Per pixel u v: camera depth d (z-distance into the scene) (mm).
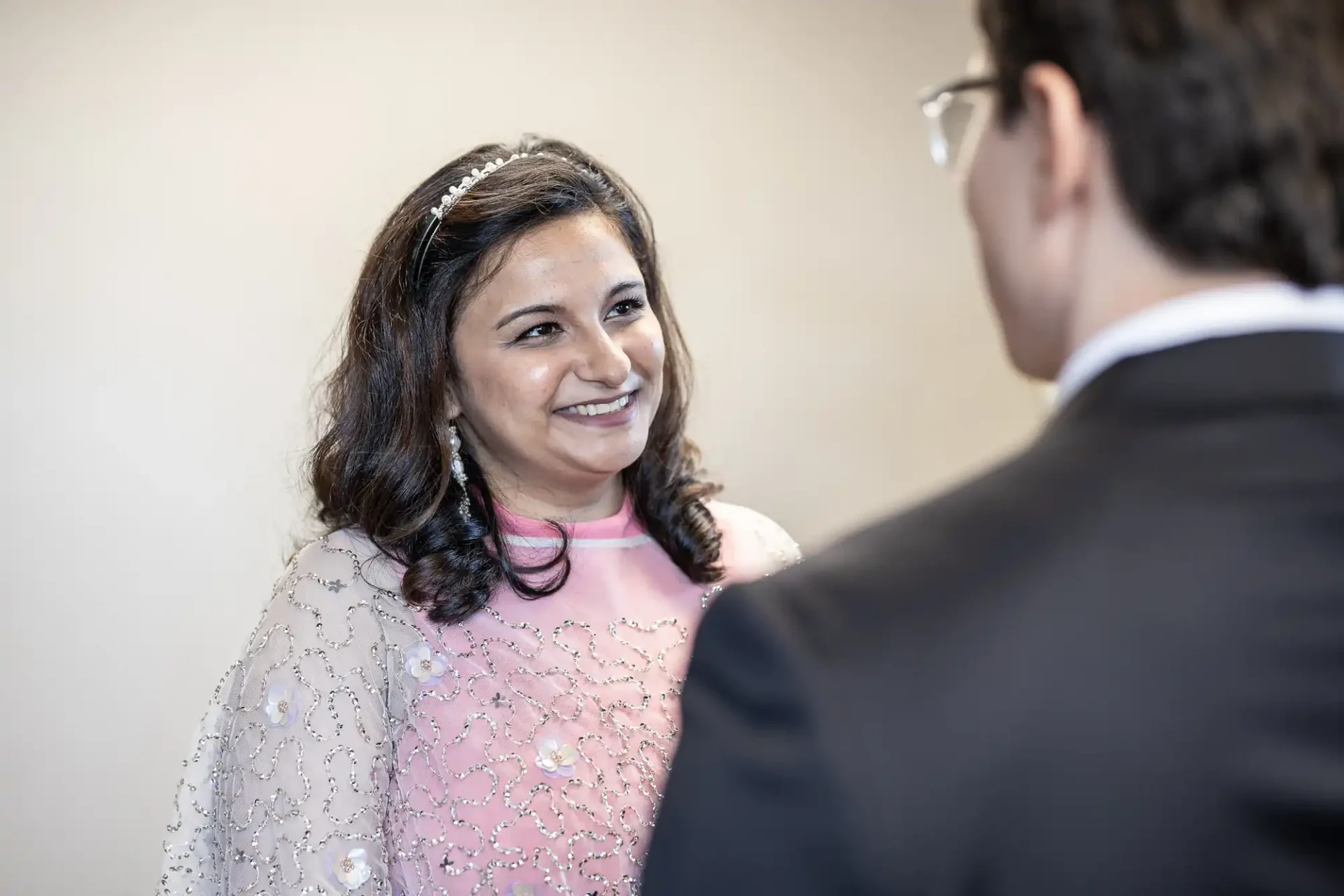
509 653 1635
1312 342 622
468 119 3299
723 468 3482
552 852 1546
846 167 3551
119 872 3119
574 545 1736
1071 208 682
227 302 3182
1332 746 567
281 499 3199
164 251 3154
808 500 3545
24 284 3096
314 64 3217
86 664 3123
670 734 1645
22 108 3090
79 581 3123
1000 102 714
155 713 3148
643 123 3416
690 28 3439
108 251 3129
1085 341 670
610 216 1753
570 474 1703
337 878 1479
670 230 3441
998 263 731
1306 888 552
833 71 3533
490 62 3311
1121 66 626
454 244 1673
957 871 555
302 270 3213
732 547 1886
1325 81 604
